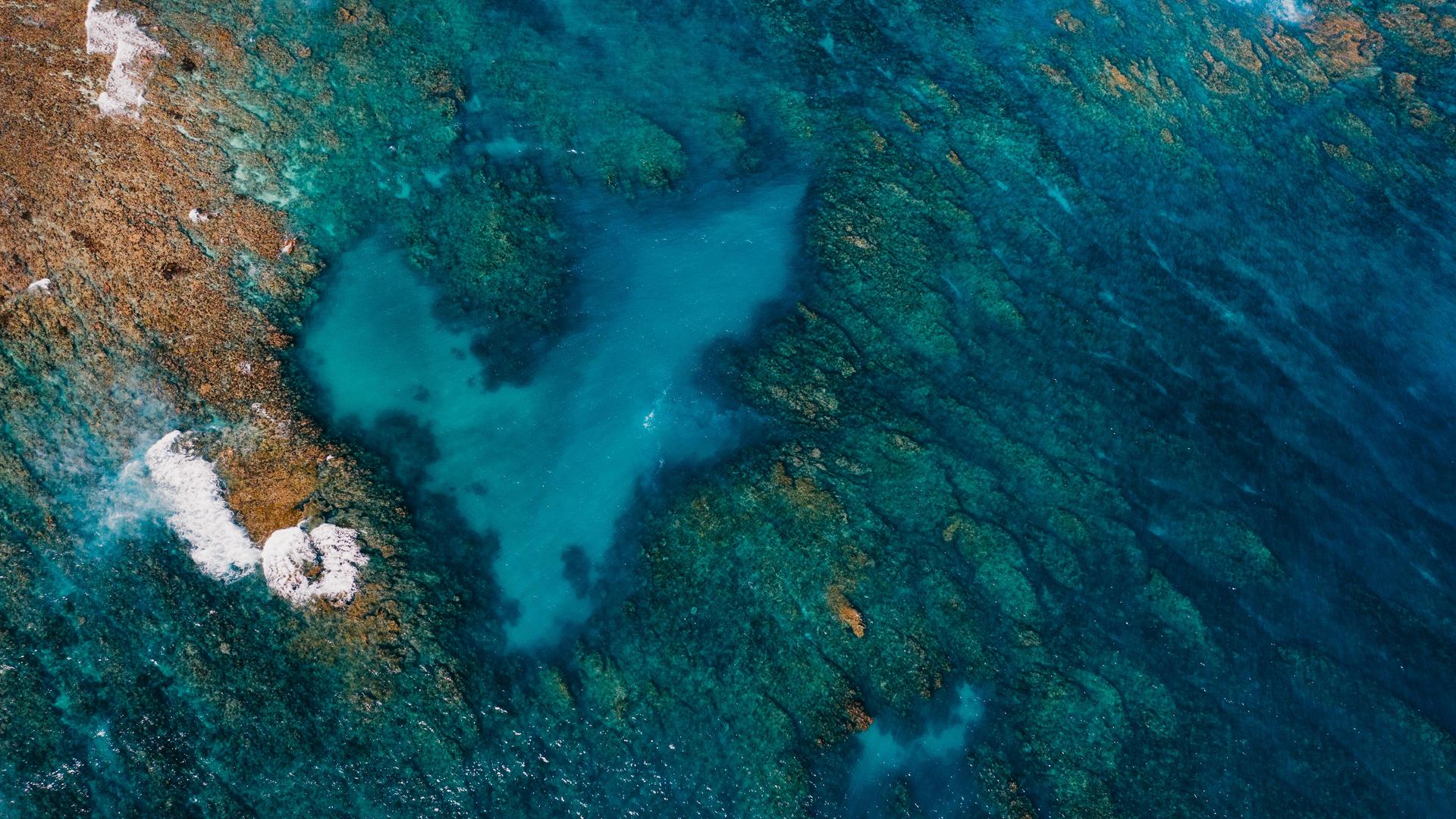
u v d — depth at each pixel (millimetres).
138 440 32812
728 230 42000
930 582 34250
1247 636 34938
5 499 31297
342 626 30812
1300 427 40656
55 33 39719
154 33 40812
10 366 33156
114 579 30547
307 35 43219
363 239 39094
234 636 30188
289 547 31484
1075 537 36062
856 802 30266
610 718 30797
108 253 35219
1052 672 33188
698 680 31672
